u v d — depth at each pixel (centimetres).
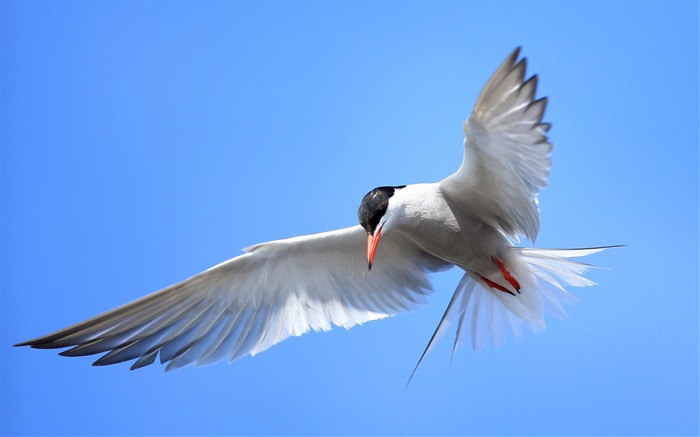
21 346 907
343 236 964
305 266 996
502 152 835
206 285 977
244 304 1002
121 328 955
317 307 1014
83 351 938
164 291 958
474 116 802
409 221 935
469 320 1000
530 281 954
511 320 993
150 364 975
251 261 971
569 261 934
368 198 936
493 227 950
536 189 853
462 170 888
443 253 966
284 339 1004
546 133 784
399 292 1034
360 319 1020
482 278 980
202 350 999
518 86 768
